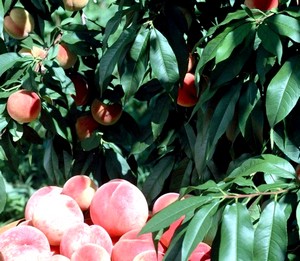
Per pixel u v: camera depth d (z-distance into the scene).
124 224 2.06
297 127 2.05
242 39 1.91
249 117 2.07
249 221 1.74
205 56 1.93
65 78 2.35
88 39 2.43
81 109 2.61
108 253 2.01
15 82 2.40
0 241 2.01
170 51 2.16
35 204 2.19
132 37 2.17
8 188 4.39
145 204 2.09
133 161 2.61
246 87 2.04
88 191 2.18
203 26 2.38
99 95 2.47
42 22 2.51
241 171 1.90
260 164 1.87
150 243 1.98
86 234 2.01
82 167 2.56
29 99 2.30
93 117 2.50
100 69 2.18
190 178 2.44
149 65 2.35
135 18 2.26
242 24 1.94
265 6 2.08
